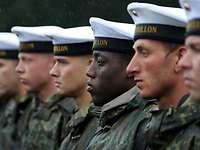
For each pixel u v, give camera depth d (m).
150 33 8.54
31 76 14.80
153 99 8.67
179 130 8.02
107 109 9.81
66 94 11.98
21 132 16.58
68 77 11.88
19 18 17.94
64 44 11.91
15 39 17.66
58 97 13.51
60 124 13.38
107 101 10.06
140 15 8.67
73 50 11.84
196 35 6.95
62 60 11.95
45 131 13.66
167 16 8.47
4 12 18.06
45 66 14.80
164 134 8.12
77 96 11.85
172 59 8.48
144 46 8.55
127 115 9.66
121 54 9.97
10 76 17.73
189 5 7.15
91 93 10.14
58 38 11.92
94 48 10.15
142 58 8.55
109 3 15.80
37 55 14.77
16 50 17.69
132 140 9.27
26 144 14.71
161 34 8.50
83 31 11.93
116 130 9.64
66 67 11.91
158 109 8.48
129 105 9.63
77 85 11.82
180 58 8.48
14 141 17.20
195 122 7.91
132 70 8.59
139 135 9.23
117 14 15.70
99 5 15.94
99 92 10.04
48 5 17.25
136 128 9.30
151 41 8.52
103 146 9.75
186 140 7.88
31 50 14.76
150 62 8.50
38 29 14.78
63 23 16.83
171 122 8.05
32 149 14.07
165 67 8.48
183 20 8.46
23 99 17.38
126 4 15.58
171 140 8.09
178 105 8.27
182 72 8.42
